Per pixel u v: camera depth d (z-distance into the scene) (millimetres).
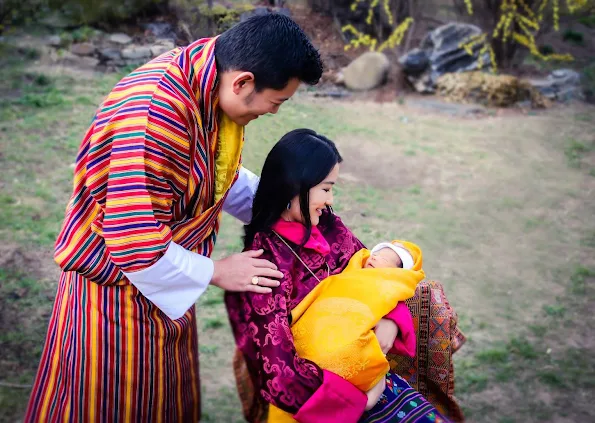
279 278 2219
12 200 4910
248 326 2180
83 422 2334
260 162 5035
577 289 4402
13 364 3359
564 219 5426
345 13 8930
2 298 3848
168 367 2393
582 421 3254
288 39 2012
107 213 2016
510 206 5594
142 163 1992
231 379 3441
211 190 2264
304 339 2209
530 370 3604
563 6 9867
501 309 4152
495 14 9133
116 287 2238
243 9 5344
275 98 2090
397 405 2297
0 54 7266
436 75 8523
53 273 4141
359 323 2160
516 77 8859
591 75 9383
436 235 5008
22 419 3021
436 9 9984
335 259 2408
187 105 2061
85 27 7617
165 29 6391
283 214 2305
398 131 7070
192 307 2578
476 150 6762
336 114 7277
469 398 3379
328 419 2107
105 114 2061
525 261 4742
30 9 7730
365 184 5754
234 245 4617
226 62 2055
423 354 2619
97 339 2268
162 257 2057
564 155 6793
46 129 6043
